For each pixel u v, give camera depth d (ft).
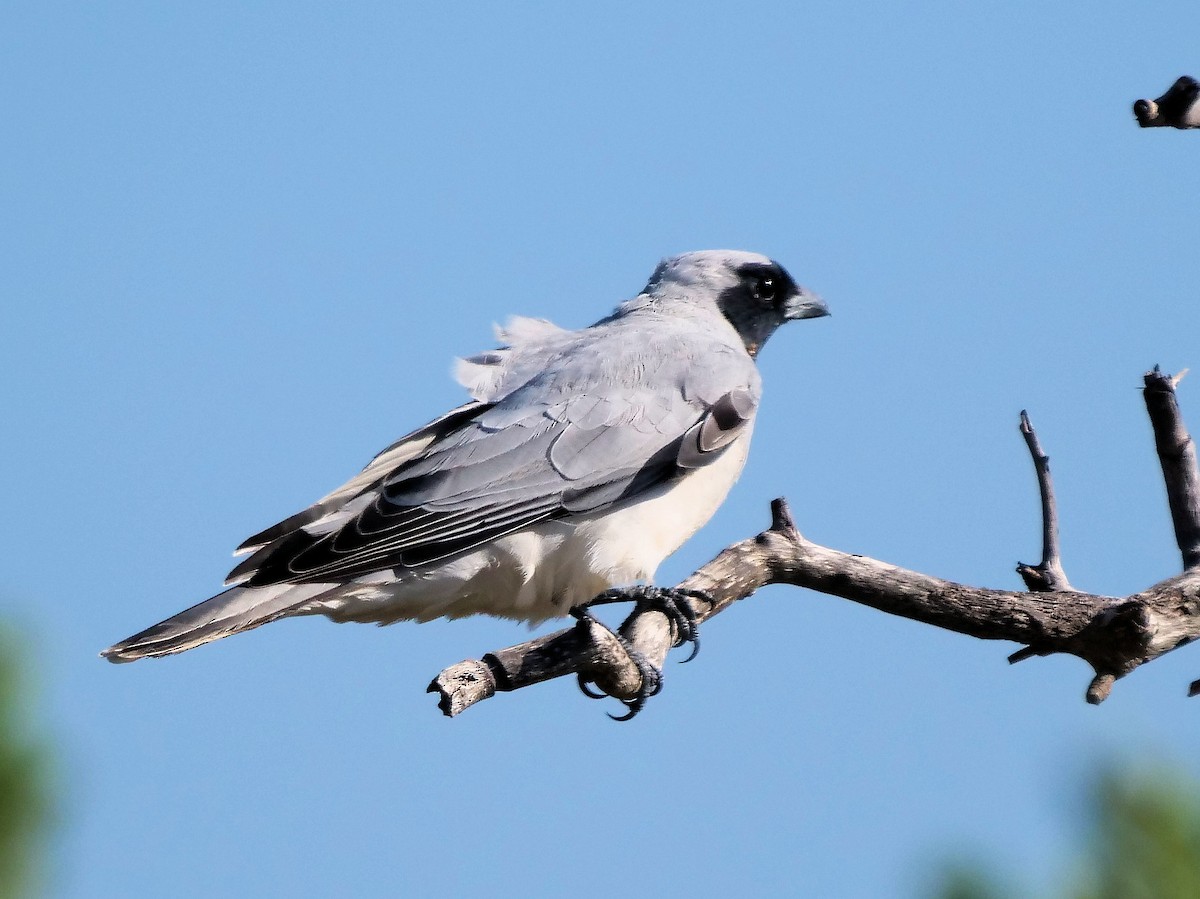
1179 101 20.33
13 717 18.57
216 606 32.24
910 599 33.96
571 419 36.73
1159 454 32.27
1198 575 31.01
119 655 31.19
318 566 33.09
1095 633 31.27
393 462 36.63
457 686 30.83
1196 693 30.94
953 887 15.80
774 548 36.06
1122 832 15.37
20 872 18.37
